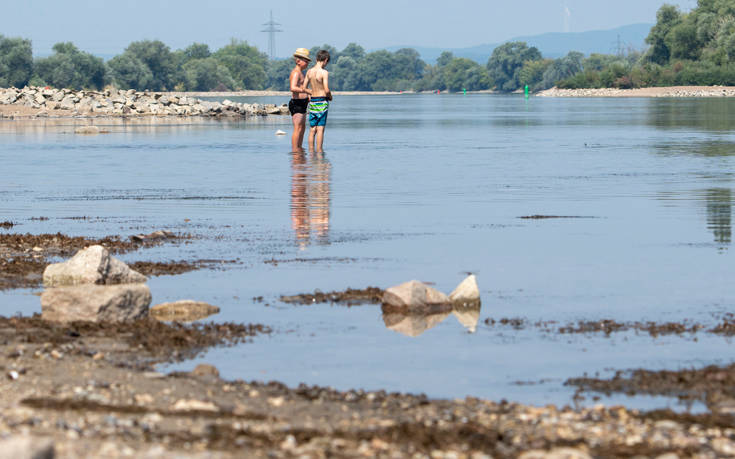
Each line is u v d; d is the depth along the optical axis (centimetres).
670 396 2528
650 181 7594
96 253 3891
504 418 2333
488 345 3045
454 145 12275
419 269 4172
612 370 2761
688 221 5447
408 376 2723
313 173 8338
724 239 4847
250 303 3597
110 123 18838
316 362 2864
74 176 8162
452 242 4825
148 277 4053
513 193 6844
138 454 1934
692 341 3045
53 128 16588
